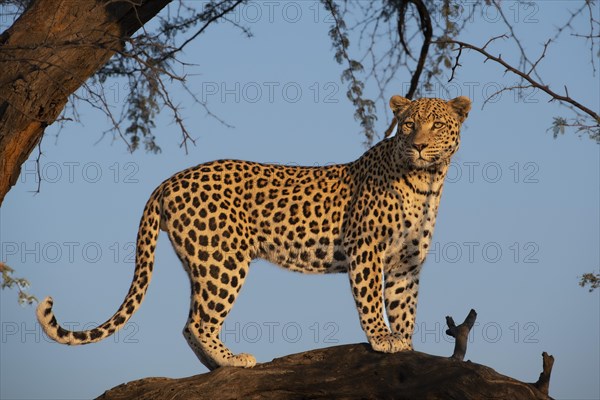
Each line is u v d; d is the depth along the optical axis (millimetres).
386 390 10922
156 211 12781
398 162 12438
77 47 12164
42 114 12086
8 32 12344
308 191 12930
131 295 12531
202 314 12500
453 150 12648
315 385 11125
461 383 10578
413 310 12820
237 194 12797
